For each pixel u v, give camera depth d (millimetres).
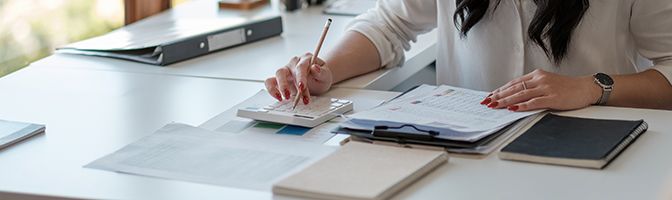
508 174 1416
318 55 2184
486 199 1313
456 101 1781
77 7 2846
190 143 1580
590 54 2037
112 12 3002
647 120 1708
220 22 2592
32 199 1366
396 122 1619
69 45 2412
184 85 2051
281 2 3041
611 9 1999
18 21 2605
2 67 2555
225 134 1640
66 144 1601
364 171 1386
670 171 1419
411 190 1354
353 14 2916
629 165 1451
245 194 1340
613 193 1329
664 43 1964
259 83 2064
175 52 2277
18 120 1759
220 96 1941
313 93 1966
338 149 1501
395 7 2242
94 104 1884
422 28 2289
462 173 1425
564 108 1763
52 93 1976
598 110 1782
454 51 2199
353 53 2131
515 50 2088
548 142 1525
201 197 1333
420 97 1813
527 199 1311
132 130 1685
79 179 1418
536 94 1754
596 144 1504
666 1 1926
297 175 1369
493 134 1573
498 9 2070
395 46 2230
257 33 2555
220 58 2342
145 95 1957
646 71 1935
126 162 1486
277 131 1658
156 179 1410
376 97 1947
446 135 1549
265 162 1476
